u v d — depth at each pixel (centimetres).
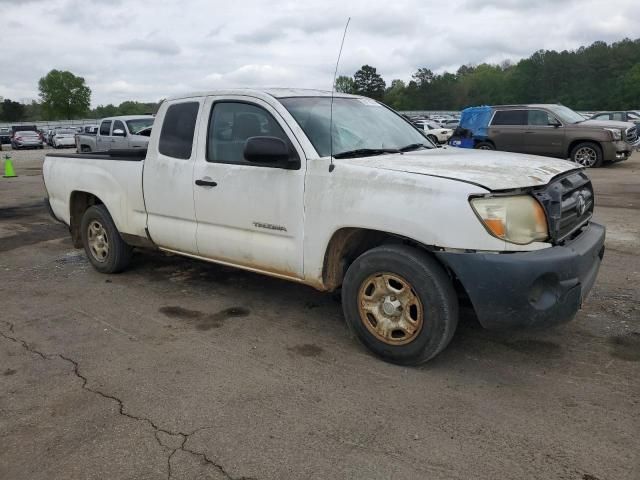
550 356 395
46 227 909
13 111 11712
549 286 345
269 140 401
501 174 360
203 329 458
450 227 343
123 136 1722
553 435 302
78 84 10562
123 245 595
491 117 1702
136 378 376
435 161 400
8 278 614
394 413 327
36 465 287
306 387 360
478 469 276
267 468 281
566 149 1591
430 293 360
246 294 539
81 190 606
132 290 560
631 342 413
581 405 331
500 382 361
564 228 372
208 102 483
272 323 468
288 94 462
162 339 440
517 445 294
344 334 443
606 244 696
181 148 499
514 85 10431
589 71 9731
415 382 363
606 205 977
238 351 416
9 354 417
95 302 528
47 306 520
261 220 439
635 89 8712
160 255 686
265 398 347
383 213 366
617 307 480
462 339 426
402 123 521
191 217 495
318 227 403
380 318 387
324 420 322
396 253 370
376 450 293
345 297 403
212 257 493
